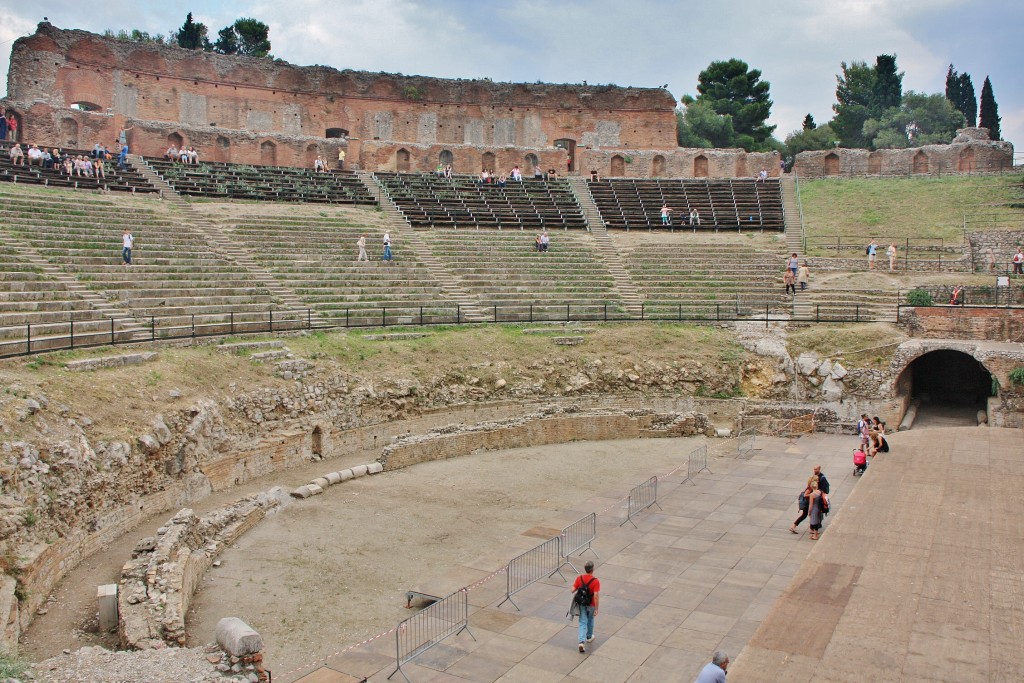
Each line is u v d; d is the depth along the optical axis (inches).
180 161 2049.7
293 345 1238.3
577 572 715.4
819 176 2541.8
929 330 1473.9
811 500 800.9
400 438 1128.8
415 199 2092.8
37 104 1957.4
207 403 986.1
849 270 1807.3
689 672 540.7
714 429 1301.7
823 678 462.9
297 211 1863.9
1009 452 1025.5
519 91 2674.7
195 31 3479.3
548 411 1286.9
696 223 2100.1
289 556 759.1
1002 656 481.1
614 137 2714.1
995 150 2395.4
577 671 544.7
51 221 1346.0
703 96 3646.7
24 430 725.3
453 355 1366.9
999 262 1797.5
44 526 664.4
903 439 1131.9
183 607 611.5
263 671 517.7
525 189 2266.2
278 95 2485.2
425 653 571.8
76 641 581.6
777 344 1475.1
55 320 1039.0
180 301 1250.6
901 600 563.5
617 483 1013.8
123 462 802.8
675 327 1566.2
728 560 741.9
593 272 1776.6
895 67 3841.0
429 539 807.7
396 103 2598.4
